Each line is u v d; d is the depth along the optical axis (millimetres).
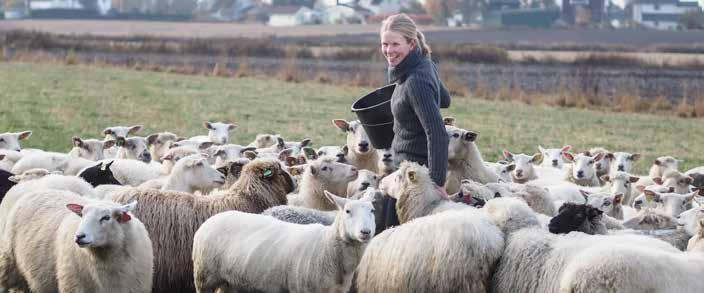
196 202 11328
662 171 19266
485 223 8492
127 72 58281
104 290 9930
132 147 18609
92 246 9664
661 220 11242
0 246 11312
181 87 49281
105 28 130125
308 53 72312
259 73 58969
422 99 9539
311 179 12719
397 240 8688
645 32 116062
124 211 9766
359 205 9445
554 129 33688
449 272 8234
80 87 47000
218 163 16594
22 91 43500
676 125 36062
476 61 65000
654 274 7340
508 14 155000
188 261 11094
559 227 9062
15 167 15781
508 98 45156
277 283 9891
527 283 8102
